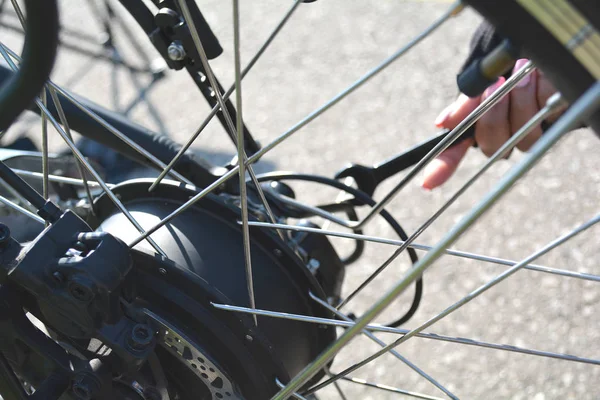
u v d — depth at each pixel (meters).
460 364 1.55
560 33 0.45
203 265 0.86
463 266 1.71
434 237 1.79
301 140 2.05
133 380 0.85
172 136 2.11
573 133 1.96
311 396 1.32
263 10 2.47
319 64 2.26
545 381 1.51
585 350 1.55
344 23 2.38
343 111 2.11
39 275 0.72
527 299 1.64
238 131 0.68
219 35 2.40
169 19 0.87
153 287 0.83
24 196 0.76
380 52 2.27
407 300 1.67
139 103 2.22
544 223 1.78
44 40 0.45
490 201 0.45
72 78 2.34
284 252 0.90
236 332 0.82
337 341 0.55
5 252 0.76
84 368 0.81
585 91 0.46
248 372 0.83
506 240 1.76
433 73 2.18
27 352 0.84
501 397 1.50
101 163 1.46
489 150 1.02
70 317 0.75
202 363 0.83
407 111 2.09
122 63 2.26
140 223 0.91
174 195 0.93
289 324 0.90
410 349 1.59
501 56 0.51
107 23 2.32
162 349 0.88
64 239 0.74
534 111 0.96
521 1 0.45
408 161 1.07
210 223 0.91
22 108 0.48
